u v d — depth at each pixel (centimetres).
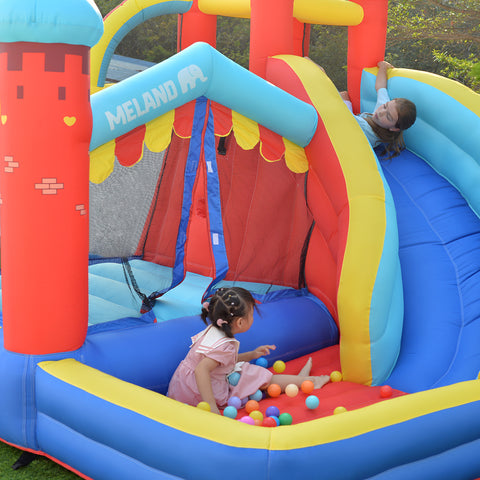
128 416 266
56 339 311
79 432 286
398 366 383
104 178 343
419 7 1254
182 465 248
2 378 307
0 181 299
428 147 491
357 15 548
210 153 395
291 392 351
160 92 348
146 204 389
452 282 413
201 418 257
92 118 308
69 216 302
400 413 273
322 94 441
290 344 415
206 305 347
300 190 462
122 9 569
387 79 537
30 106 287
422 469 273
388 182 488
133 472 263
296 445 244
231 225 457
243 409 342
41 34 279
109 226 379
